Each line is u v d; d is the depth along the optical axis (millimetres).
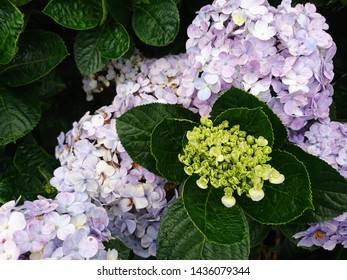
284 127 548
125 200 603
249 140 530
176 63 683
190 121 545
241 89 541
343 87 690
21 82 654
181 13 738
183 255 544
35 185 666
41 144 778
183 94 607
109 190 597
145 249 631
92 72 666
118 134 570
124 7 664
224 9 582
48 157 705
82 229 510
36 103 667
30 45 655
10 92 661
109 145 606
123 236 623
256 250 716
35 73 653
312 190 550
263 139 527
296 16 568
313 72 550
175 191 597
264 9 568
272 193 536
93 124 624
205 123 540
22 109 654
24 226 503
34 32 653
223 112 538
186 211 522
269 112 544
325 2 684
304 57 551
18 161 698
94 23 656
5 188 653
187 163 532
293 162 528
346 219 564
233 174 517
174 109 579
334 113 631
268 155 541
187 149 531
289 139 580
